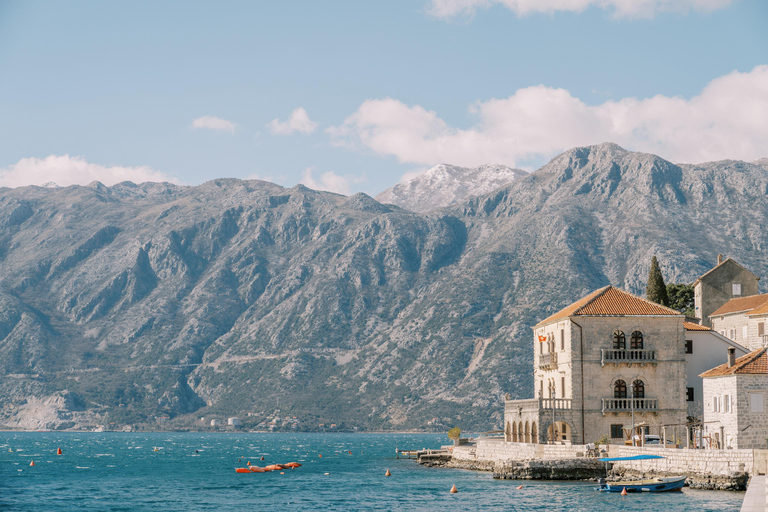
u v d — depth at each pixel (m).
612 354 103.06
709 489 83.19
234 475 133.25
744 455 81.25
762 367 85.19
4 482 121.88
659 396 103.19
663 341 104.19
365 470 139.50
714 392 89.25
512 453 109.88
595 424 102.44
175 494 102.50
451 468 133.12
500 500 84.69
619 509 74.50
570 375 103.25
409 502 88.62
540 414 102.25
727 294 136.38
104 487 112.88
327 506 88.06
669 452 87.31
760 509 59.12
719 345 108.12
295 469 145.50
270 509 86.81
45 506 91.62
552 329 110.44
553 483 95.06
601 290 109.31
